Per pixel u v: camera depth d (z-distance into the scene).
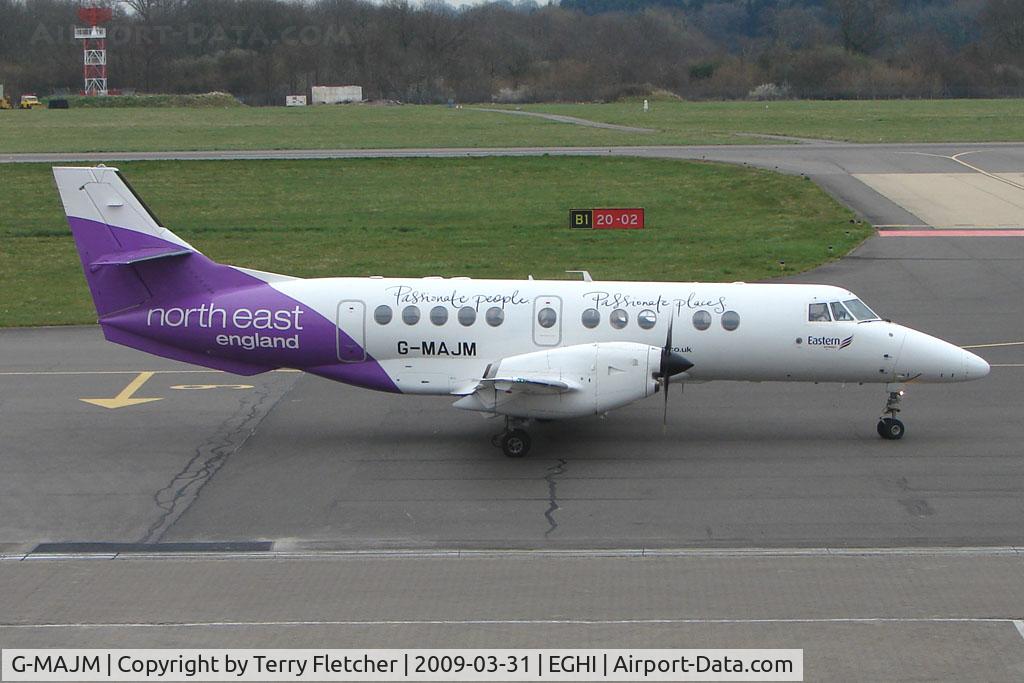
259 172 137.50
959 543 36.72
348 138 181.38
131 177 133.88
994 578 33.81
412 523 39.06
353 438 49.41
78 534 38.28
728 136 175.62
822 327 47.97
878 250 91.31
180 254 48.22
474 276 87.00
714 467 44.88
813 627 30.70
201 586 33.84
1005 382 57.78
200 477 44.28
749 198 118.62
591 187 128.38
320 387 58.25
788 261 88.62
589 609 31.97
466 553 36.31
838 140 165.88
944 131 181.38
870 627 30.64
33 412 53.72
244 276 49.28
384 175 136.62
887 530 37.94
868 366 48.28
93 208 48.31
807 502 40.75
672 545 36.81
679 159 140.38
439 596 32.97
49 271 91.88
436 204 121.44
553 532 38.12
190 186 130.75
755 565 35.03
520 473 44.41
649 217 112.06
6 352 66.56
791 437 49.03
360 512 40.19
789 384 58.16
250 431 50.56
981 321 70.69
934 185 119.62
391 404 54.88
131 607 32.41
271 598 32.91
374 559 35.88
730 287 49.41
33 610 32.22
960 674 28.08
